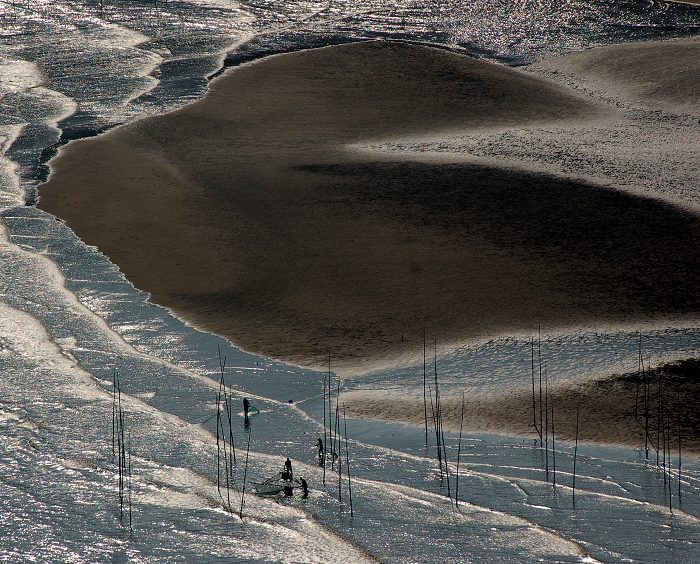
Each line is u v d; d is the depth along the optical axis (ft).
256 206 217.36
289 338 163.53
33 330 162.61
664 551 106.93
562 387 145.18
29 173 235.20
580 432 134.21
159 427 134.10
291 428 135.85
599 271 186.39
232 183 230.27
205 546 107.14
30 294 175.94
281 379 150.20
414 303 174.91
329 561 104.73
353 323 168.55
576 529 111.86
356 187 227.20
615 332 162.71
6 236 200.44
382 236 201.98
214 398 143.74
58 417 135.44
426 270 187.11
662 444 131.34
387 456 128.67
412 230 204.54
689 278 183.62
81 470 122.31
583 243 197.88
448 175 233.76
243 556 105.50
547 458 127.65
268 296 178.19
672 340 159.02
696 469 125.49
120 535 108.99
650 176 232.73
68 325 165.37
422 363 154.71
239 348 159.94
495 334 163.43
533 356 154.81
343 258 192.54
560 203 216.33
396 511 115.14
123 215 212.23
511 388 145.69
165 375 150.10
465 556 106.01
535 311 171.42
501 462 127.24
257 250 196.34
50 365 150.92
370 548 107.45
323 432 135.03
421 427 136.15
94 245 197.98
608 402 140.77
